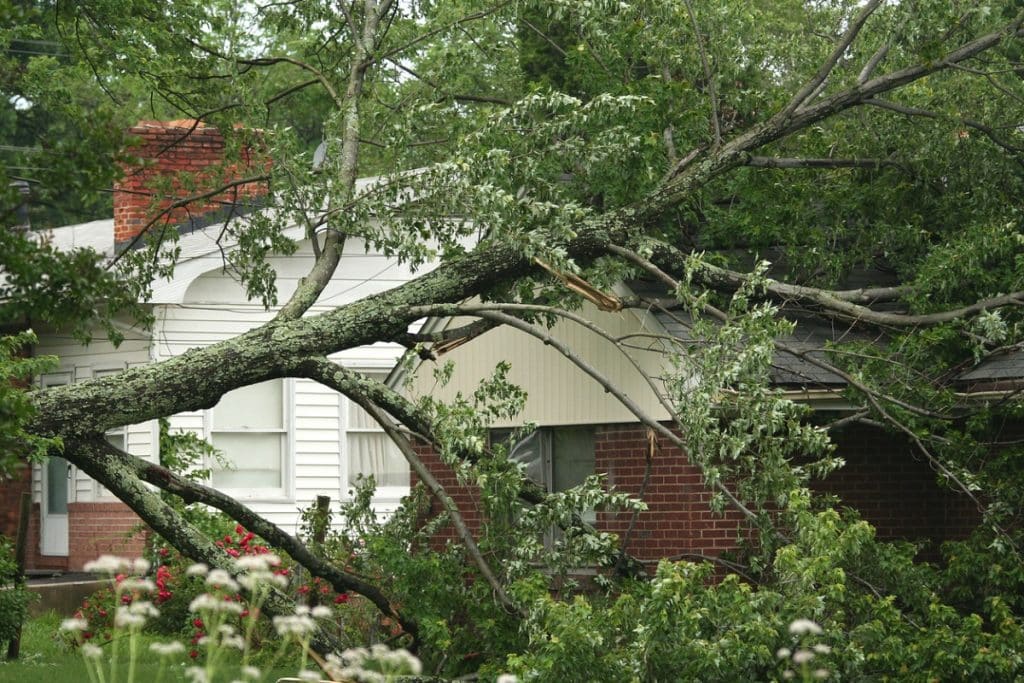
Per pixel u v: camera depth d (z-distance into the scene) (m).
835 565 13.38
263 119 17.80
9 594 17.12
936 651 12.70
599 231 17.03
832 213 19.16
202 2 20.98
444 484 22.67
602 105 16.16
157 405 15.74
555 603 12.71
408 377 16.75
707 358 14.27
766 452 14.42
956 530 18.19
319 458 27.08
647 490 18.61
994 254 16.73
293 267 27.02
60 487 27.86
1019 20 17.52
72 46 21.27
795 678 11.88
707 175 17.56
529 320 17.70
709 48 18.62
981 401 16.08
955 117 17.83
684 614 11.83
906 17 17.06
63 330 27.25
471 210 15.92
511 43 19.64
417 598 15.59
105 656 18.09
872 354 16.23
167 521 15.66
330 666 12.16
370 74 20.55
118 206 26.70
